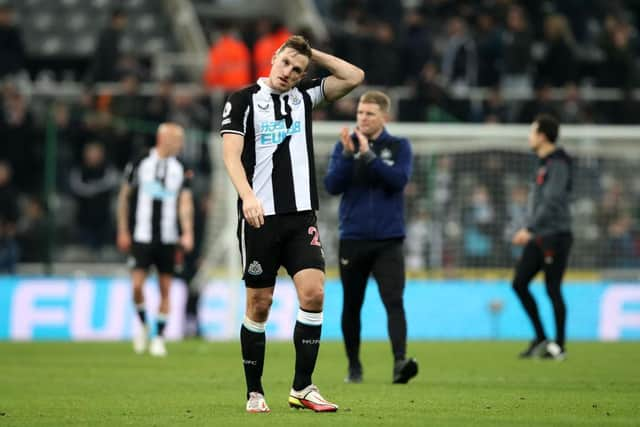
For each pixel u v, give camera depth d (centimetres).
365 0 7700
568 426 2058
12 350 4669
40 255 6062
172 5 8662
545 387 2966
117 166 6619
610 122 6975
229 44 6800
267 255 2238
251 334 2275
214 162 6300
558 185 4031
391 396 2686
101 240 6638
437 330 5831
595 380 3200
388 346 5009
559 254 4069
